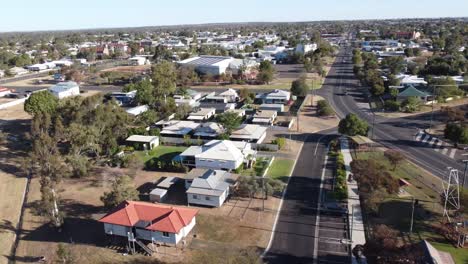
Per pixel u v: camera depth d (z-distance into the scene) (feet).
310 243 159.74
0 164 260.01
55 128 262.26
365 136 286.25
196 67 570.46
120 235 162.30
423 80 443.73
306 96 430.20
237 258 141.90
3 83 577.43
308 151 268.00
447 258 140.77
